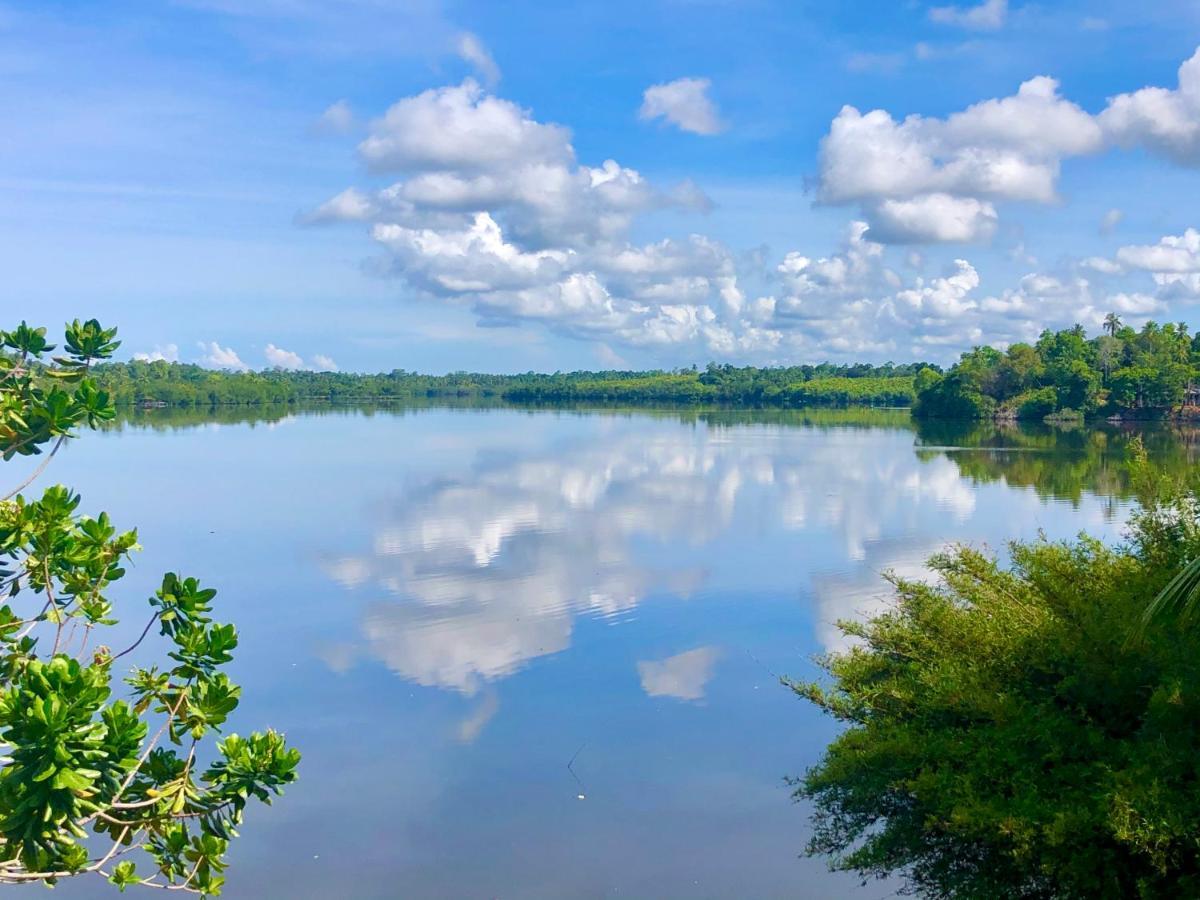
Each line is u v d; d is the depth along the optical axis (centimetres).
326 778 1480
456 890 1186
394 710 1742
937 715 1078
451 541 3262
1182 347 11500
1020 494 4425
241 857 1263
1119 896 839
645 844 1288
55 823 466
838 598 2459
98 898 1182
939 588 1307
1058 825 826
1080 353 11894
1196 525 1004
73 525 620
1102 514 3788
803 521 3662
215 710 601
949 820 997
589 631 2197
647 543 3216
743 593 2519
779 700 1781
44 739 448
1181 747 845
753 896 1159
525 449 7212
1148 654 925
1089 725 947
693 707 1748
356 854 1268
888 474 5344
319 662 1994
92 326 647
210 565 2888
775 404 18338
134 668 660
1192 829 777
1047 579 1048
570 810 1381
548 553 3048
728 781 1464
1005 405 11650
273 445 7450
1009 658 1039
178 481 5003
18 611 2217
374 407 16588
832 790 1266
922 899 1117
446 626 2242
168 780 602
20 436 596
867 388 17550
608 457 6500
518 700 1789
